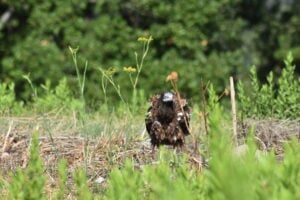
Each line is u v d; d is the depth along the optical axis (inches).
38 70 1066.7
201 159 355.6
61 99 630.5
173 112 446.9
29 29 1095.6
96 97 1013.8
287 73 558.6
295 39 1250.6
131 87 1029.2
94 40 1072.8
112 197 249.9
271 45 1250.6
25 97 1062.4
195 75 1063.0
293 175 217.8
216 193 196.5
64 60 1064.2
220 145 205.2
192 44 1088.2
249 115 536.7
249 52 1242.0
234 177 188.7
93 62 1059.9
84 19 1117.7
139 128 503.5
